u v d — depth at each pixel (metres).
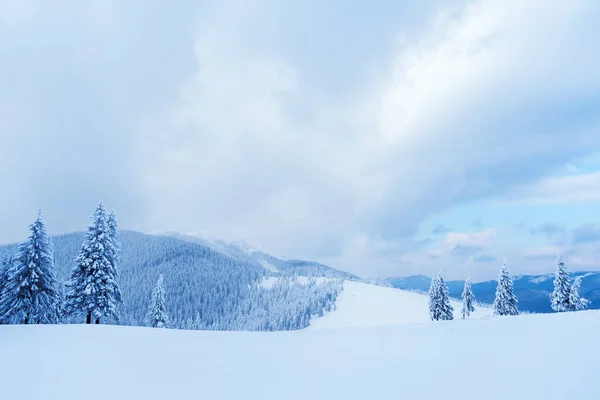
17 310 33.03
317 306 147.88
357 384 7.94
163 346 13.93
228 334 18.83
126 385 8.12
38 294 34.06
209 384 8.18
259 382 8.32
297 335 17.92
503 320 20.83
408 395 6.96
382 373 8.84
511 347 11.51
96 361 10.73
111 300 34.41
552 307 53.56
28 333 17.53
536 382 7.22
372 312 139.12
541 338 13.11
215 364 10.37
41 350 12.64
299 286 188.00
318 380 8.40
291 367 9.90
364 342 14.56
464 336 14.88
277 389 7.73
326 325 129.62
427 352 11.54
